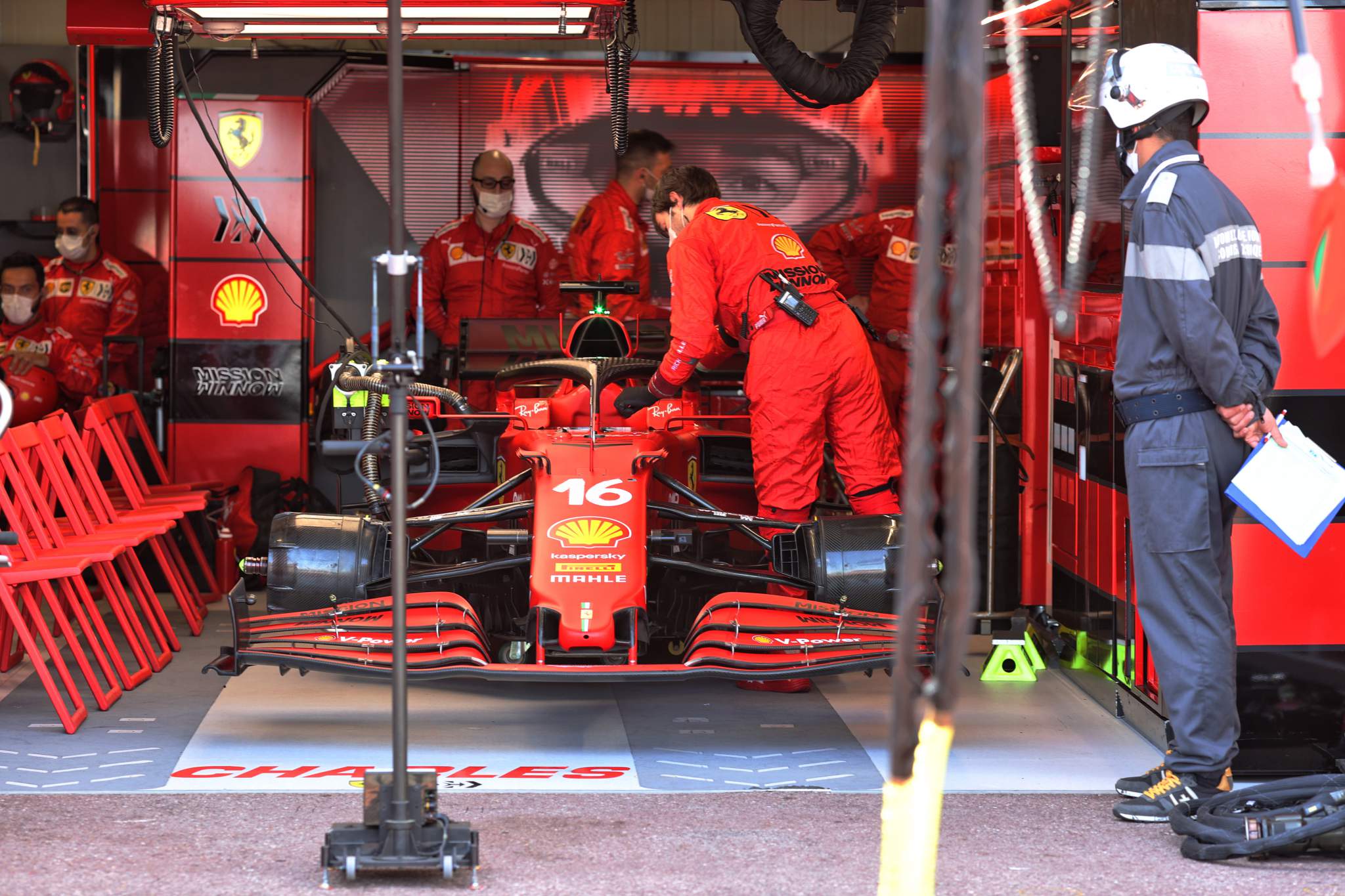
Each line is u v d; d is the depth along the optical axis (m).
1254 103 14.95
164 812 13.62
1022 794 14.55
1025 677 20.00
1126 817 13.63
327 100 31.09
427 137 31.47
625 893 11.51
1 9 33.12
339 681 19.81
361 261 31.34
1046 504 21.61
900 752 5.20
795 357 18.80
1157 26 15.88
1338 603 15.23
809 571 17.38
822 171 32.34
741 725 17.56
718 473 21.44
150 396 28.86
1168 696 13.72
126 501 23.84
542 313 31.67
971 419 4.77
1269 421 13.06
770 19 20.05
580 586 15.72
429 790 12.15
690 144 32.16
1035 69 20.77
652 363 19.31
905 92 32.25
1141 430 13.54
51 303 28.98
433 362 30.14
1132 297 13.59
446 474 20.47
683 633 19.00
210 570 25.20
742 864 12.25
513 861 12.28
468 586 18.44
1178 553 13.40
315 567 16.97
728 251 18.91
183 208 27.62
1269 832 12.42
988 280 23.23
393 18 11.29
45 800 14.00
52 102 31.64
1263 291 13.59
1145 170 13.65
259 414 27.72
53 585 22.89
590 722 17.67
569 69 31.77
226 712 17.89
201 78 30.84
